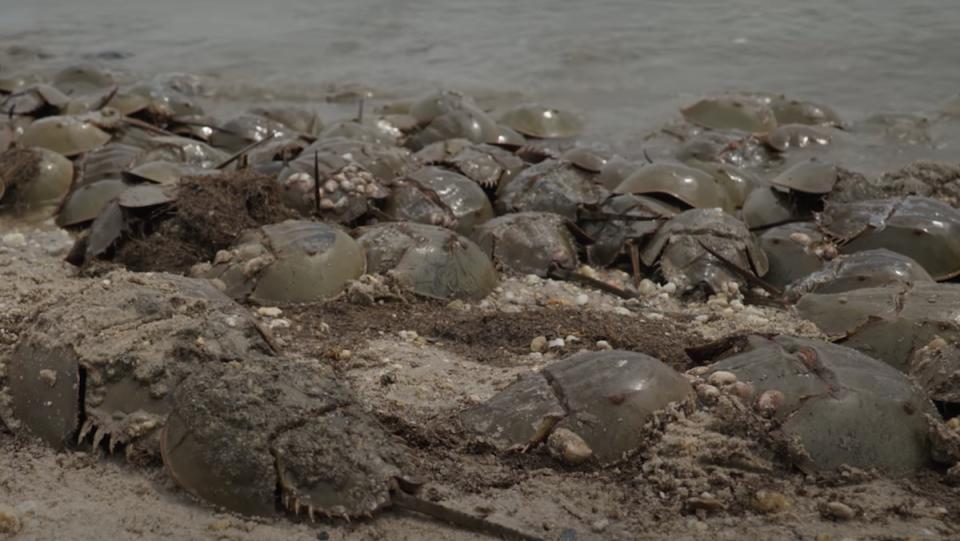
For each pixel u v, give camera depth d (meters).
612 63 5.35
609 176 4.08
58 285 3.57
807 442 3.08
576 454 3.09
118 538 2.99
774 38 5.60
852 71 5.11
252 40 6.04
